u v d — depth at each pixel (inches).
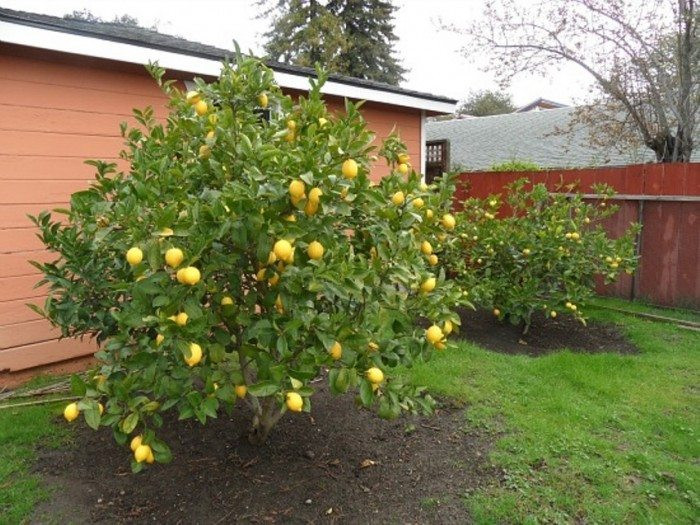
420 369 169.0
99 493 105.7
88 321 122.6
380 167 261.0
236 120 101.2
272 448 121.8
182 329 79.2
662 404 150.9
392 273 93.4
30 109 164.6
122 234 92.7
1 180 161.3
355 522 98.5
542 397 152.6
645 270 276.1
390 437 128.8
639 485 111.3
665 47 335.9
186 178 98.3
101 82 177.3
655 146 355.9
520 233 226.7
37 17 175.6
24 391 156.9
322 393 152.5
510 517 100.2
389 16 1067.3
